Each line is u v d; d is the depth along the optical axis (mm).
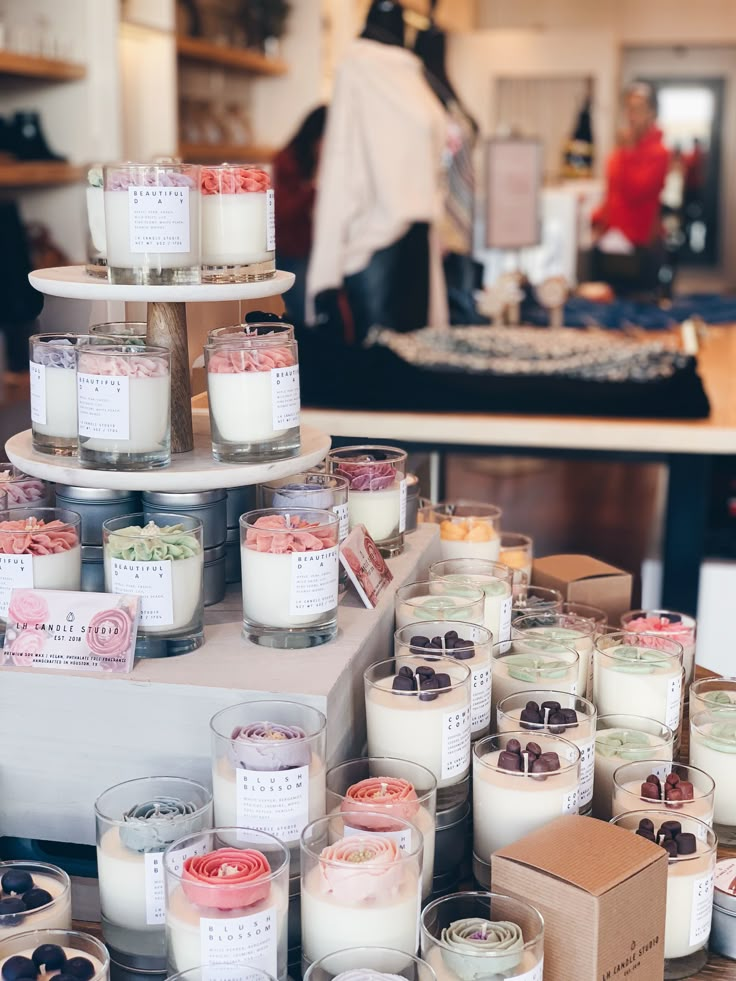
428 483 2783
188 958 1158
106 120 4508
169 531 1457
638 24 9945
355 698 1498
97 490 1560
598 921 1156
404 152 3771
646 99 6527
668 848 1319
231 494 1696
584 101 8945
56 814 1460
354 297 3871
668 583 3447
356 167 3797
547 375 3438
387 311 3865
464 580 1805
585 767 1486
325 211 3824
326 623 1498
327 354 3547
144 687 1388
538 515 4695
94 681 1400
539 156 4941
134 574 1415
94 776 1437
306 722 1321
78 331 1886
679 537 3406
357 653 1495
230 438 1497
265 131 6703
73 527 1486
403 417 3422
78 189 4496
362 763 1353
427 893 1337
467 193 4453
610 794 1560
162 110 5113
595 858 1226
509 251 5543
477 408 3461
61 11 4430
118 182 1396
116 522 1482
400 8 3869
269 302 2049
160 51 5066
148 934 1284
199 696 1372
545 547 4359
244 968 1134
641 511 4754
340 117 3787
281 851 1202
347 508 1755
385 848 1212
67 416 1524
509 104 9086
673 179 10555
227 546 1715
